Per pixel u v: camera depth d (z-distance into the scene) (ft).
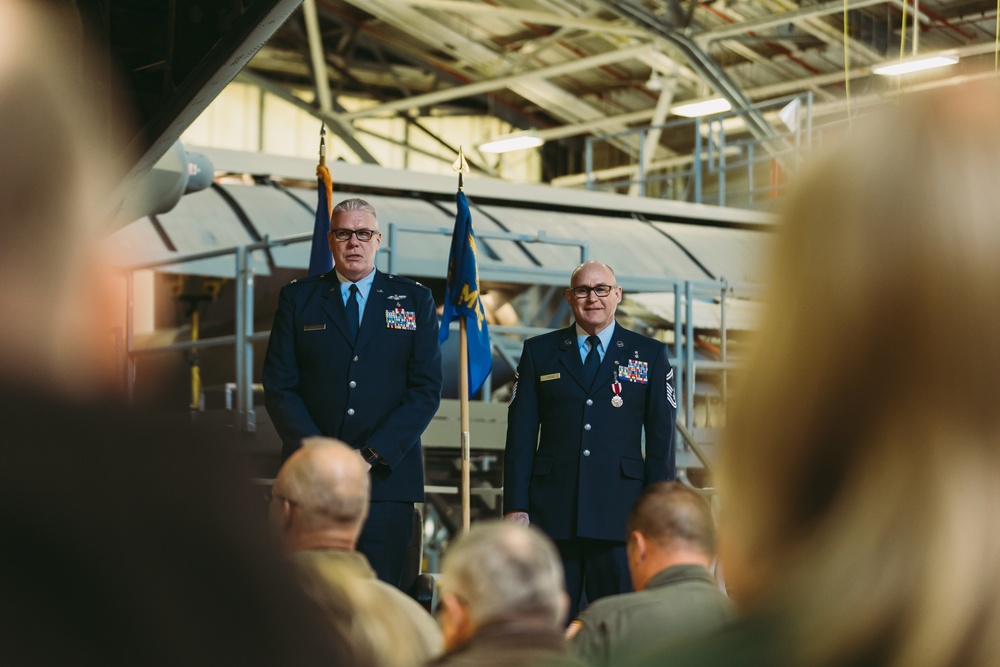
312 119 93.61
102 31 19.80
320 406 18.21
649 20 69.15
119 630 1.50
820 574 2.14
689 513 10.52
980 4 71.77
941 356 2.16
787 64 80.43
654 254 53.98
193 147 48.73
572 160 98.22
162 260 32.24
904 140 2.28
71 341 1.56
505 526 7.82
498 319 49.90
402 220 48.39
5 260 1.54
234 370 47.93
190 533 1.57
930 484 2.11
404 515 17.95
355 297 18.53
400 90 95.76
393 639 7.02
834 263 2.25
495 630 7.41
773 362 2.29
